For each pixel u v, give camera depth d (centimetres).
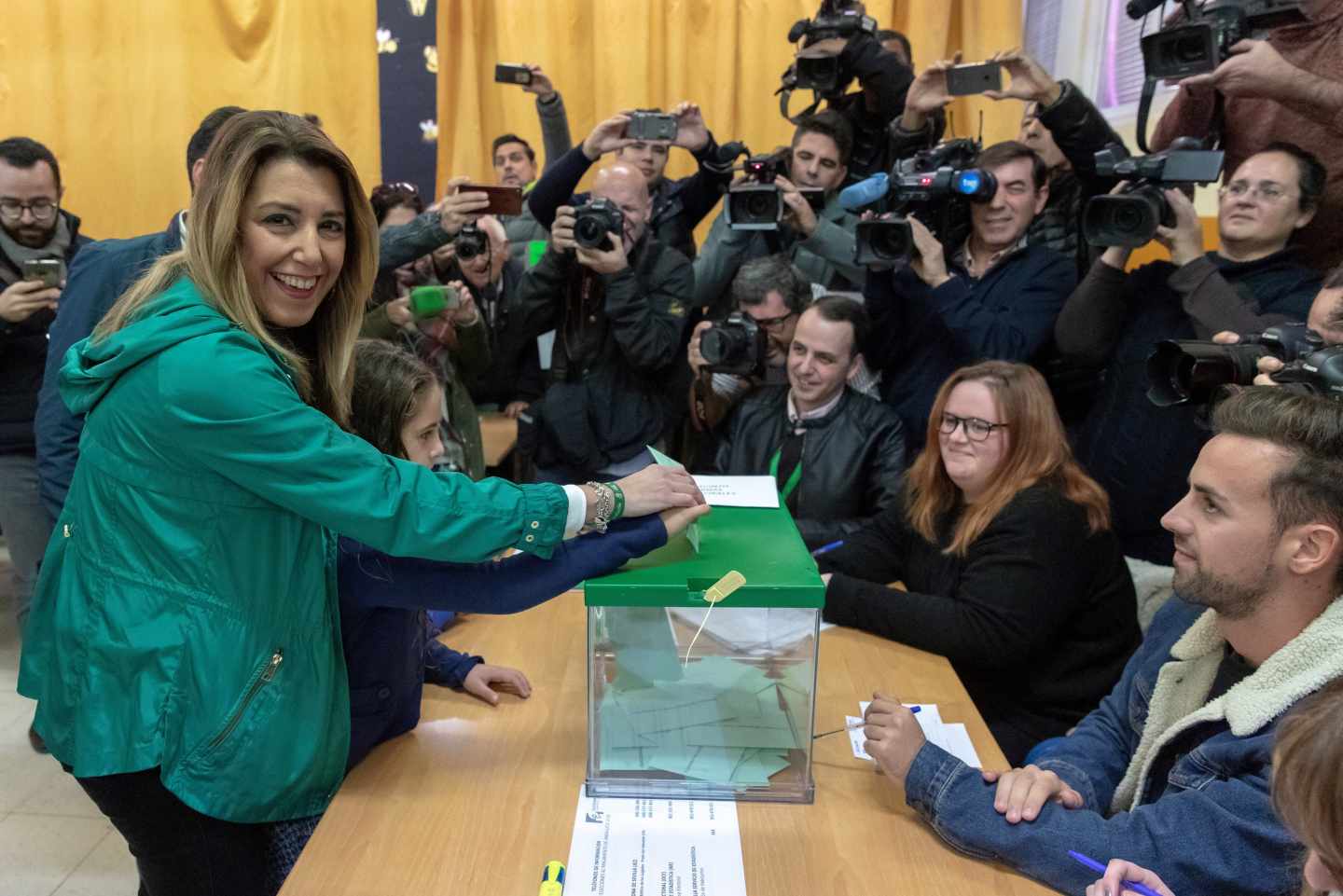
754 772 118
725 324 223
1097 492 164
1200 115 235
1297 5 193
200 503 107
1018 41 362
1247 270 193
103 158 378
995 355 221
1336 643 101
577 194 269
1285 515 104
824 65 264
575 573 115
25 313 233
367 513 104
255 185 107
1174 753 119
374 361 138
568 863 105
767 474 228
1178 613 134
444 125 382
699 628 116
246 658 108
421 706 137
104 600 108
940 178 219
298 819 122
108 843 208
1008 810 109
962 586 161
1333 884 73
